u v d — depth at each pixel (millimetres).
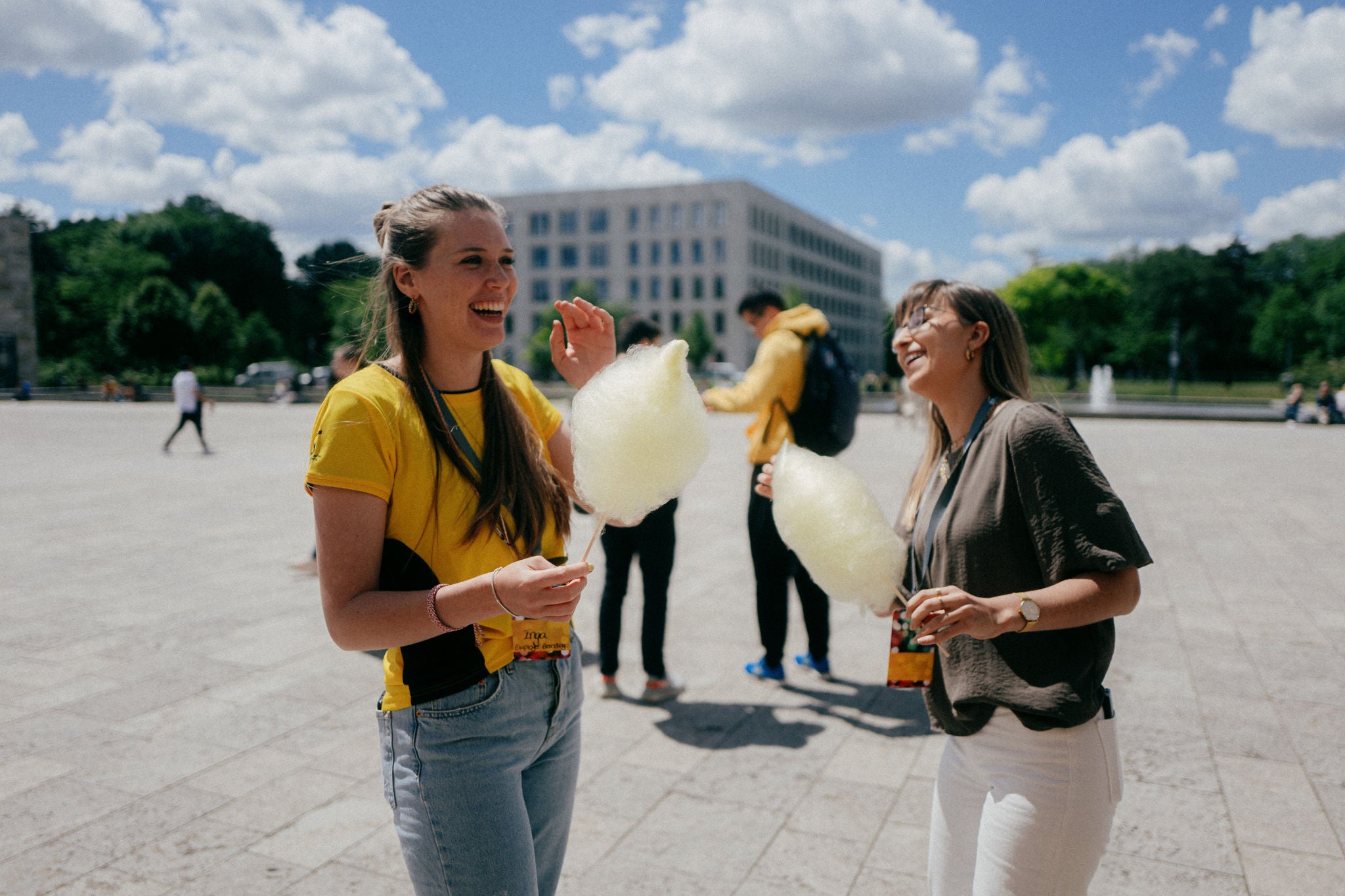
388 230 1547
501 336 1562
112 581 6734
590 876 2814
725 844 3002
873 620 5883
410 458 1464
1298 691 4332
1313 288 84812
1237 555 7527
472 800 1480
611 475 1375
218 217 86438
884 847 2979
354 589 1413
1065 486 1592
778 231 90438
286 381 45062
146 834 3043
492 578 1319
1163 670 4664
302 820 3152
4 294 43812
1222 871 2785
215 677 4609
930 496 1904
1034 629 1545
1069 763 1604
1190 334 90438
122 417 29734
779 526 1656
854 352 114750
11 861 2859
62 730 3928
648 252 83688
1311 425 27141
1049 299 90562
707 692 4465
